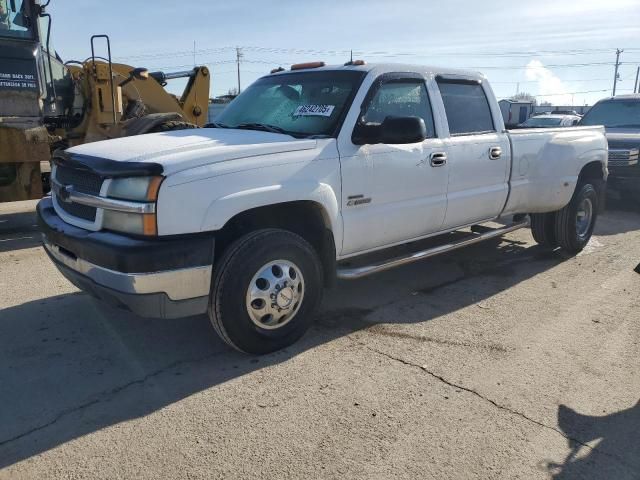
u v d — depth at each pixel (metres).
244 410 3.27
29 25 7.03
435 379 3.65
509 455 2.88
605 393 3.50
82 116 9.34
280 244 3.83
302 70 5.00
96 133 9.07
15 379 3.62
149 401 3.37
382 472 2.74
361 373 3.72
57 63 8.77
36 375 3.68
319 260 4.14
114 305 3.60
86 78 9.08
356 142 4.27
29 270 5.90
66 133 9.08
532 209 6.12
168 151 3.60
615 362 3.91
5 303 4.95
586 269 6.14
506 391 3.51
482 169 5.38
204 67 11.42
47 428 3.09
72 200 3.78
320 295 4.21
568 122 17.88
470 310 4.88
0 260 6.27
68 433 3.04
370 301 5.08
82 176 3.81
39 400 3.38
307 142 3.99
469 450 2.91
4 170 7.12
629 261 6.48
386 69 4.66
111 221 3.52
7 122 6.88
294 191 3.82
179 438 3.00
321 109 4.41
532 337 4.32
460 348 4.12
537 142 6.05
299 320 4.09
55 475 2.71
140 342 4.20
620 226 8.55
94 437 3.01
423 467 2.78
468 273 5.96
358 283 5.59
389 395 3.45
